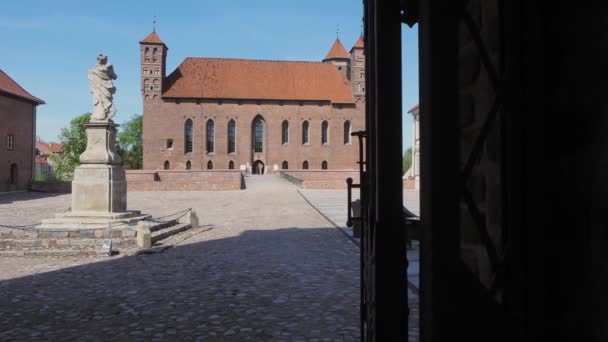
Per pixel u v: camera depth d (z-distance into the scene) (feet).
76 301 24.53
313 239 47.21
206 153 230.48
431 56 6.24
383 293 6.89
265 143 236.43
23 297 25.48
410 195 109.19
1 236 43.62
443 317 6.29
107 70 51.34
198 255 38.70
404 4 7.16
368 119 7.78
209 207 88.12
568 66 5.76
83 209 50.21
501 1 6.51
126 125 307.78
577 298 5.67
